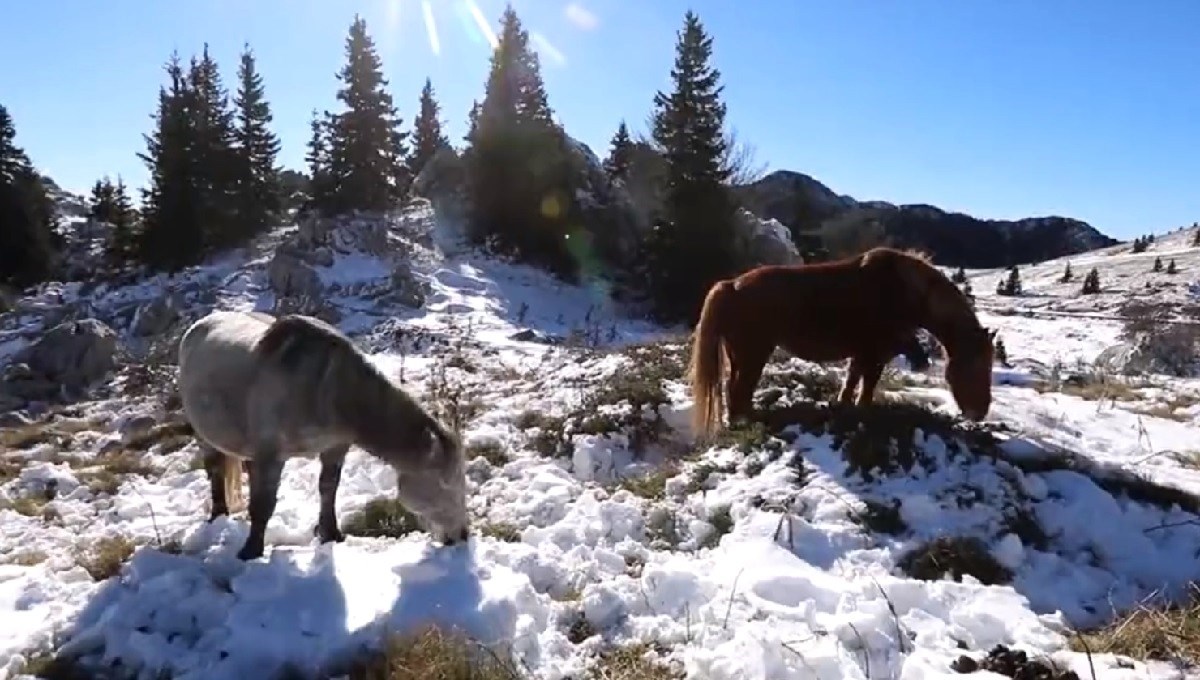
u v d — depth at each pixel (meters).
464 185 41.78
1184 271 69.25
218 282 32.62
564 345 20.14
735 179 38.97
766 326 8.73
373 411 5.91
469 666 4.82
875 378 9.05
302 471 8.73
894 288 8.73
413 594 5.46
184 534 6.88
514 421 10.17
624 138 47.31
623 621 5.61
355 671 4.89
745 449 8.22
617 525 7.17
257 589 5.50
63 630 5.29
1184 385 13.70
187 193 40.88
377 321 25.73
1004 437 8.44
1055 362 19.33
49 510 8.32
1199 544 6.93
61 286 39.03
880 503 7.18
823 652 4.92
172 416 12.44
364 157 41.81
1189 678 4.70
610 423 9.32
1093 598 6.33
